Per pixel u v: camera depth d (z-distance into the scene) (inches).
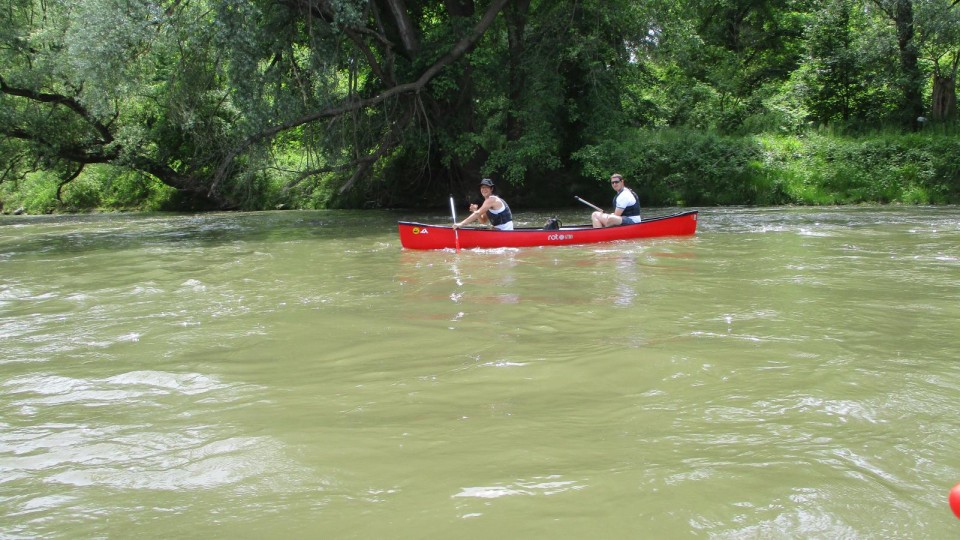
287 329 213.0
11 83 778.8
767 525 91.4
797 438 118.6
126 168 941.8
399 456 115.9
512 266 332.5
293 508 99.7
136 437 129.0
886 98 888.9
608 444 118.1
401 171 872.3
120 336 211.3
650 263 331.6
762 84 1018.1
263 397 149.8
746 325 201.0
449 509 97.4
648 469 107.9
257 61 591.2
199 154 899.4
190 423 135.3
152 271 357.1
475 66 683.4
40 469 116.2
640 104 906.1
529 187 818.2
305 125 705.6
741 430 122.6
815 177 760.3
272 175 939.3
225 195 951.0
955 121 816.9
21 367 179.5
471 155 713.0
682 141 807.7
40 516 100.1
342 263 362.9
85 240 554.6
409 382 156.4
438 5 788.0
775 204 764.0
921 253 351.9
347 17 576.1
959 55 836.0
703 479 104.1
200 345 197.0
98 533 95.0
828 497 98.1
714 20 1104.8
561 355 173.5
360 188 892.6
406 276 311.7
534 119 711.1
